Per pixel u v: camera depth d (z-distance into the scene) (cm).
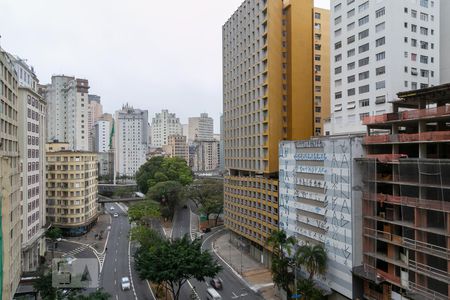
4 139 5078
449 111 3966
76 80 18412
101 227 11819
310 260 5300
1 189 4453
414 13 6303
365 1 6506
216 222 12225
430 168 3984
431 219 4044
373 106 6328
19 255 6241
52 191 10781
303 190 6103
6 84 5262
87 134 18688
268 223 7662
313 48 8706
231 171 10081
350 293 4966
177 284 6588
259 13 8338
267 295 6253
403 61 6141
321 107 8781
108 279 7075
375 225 4775
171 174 15062
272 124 8056
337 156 5231
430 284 4050
